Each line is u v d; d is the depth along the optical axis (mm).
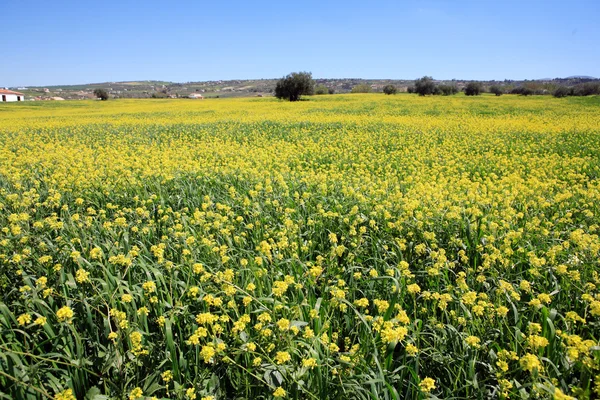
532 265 4668
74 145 19516
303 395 2881
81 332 3564
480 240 5680
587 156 14695
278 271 4602
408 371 3270
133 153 15812
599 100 54844
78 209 7484
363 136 21266
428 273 4633
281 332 3182
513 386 2861
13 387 2793
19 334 3561
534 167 12883
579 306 4059
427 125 25625
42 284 3787
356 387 2834
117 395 2893
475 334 3633
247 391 2916
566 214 6684
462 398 2891
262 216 6992
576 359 2840
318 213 6855
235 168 11227
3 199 7879
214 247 5227
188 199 8148
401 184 10086
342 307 3652
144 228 5805
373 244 5527
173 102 73250
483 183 11047
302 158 15078
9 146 18547
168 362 3260
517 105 46719
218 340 3193
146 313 3521
